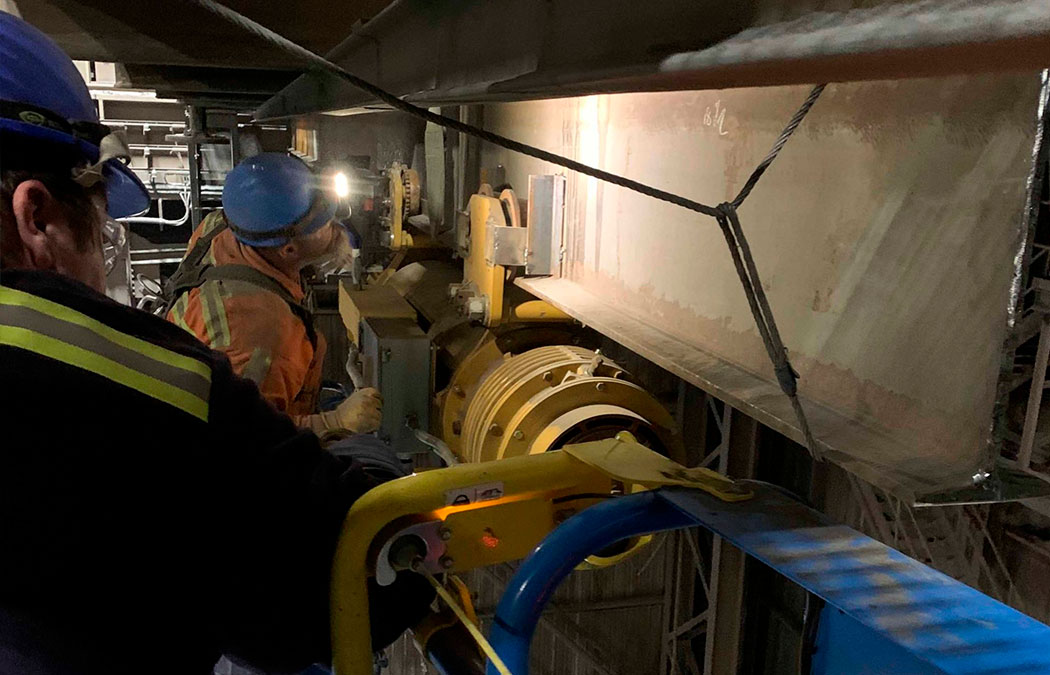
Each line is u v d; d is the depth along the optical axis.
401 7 1.49
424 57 1.44
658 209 1.73
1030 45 0.37
